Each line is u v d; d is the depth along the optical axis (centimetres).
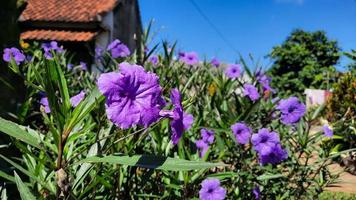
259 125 301
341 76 834
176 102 120
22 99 336
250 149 270
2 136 269
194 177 207
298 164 301
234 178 267
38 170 140
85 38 1236
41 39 1230
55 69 109
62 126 112
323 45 2766
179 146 199
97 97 113
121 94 105
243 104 296
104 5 1368
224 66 396
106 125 171
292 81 2628
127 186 191
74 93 383
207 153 210
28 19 1277
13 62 174
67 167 121
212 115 292
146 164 108
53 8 1345
